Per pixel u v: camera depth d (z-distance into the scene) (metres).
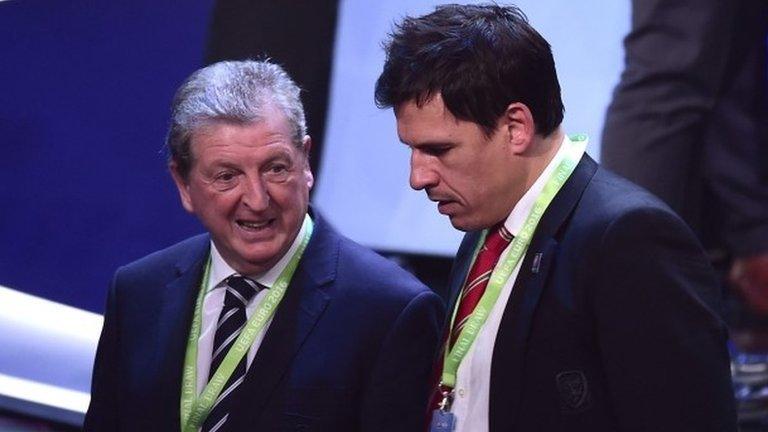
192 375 9.33
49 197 13.59
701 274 8.55
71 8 13.99
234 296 9.37
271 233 9.00
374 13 14.51
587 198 8.73
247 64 9.05
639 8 13.70
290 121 8.92
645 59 13.72
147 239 13.59
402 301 9.18
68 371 12.76
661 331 8.35
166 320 9.48
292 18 14.19
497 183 8.68
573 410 8.51
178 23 14.02
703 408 8.35
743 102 16.48
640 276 8.40
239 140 8.77
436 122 8.51
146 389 9.36
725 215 16.52
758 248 16.34
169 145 9.10
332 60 14.42
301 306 9.25
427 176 8.65
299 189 9.01
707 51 13.67
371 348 9.10
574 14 14.46
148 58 13.94
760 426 14.73
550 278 8.65
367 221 14.50
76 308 13.21
